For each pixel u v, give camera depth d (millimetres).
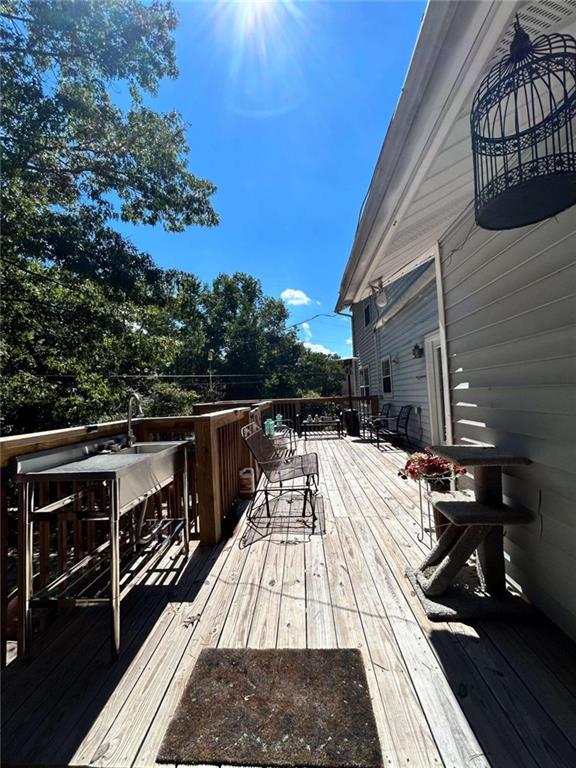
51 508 1869
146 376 8805
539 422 1782
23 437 1776
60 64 5953
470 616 1780
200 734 1222
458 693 1357
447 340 3035
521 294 1924
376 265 2799
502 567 1939
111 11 5914
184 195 8266
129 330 8023
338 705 1316
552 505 1698
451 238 2857
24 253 6570
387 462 5621
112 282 7539
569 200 1341
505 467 2123
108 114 6711
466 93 1243
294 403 9930
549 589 1738
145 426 3006
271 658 1563
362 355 12156
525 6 1046
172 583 2223
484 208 1388
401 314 7551
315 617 1842
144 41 6270
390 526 2988
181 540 2695
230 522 3232
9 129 5645
